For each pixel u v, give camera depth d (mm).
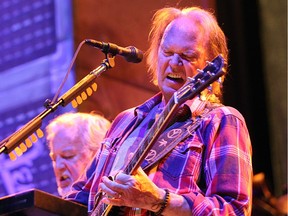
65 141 4754
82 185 3754
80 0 6547
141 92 6688
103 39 6586
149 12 6652
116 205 3104
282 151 7195
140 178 2969
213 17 3629
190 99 3150
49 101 3510
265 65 7379
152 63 3840
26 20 6797
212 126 3273
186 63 3418
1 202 3043
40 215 3098
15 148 3348
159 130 3088
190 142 3252
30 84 6695
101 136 4820
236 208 3037
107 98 6512
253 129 7234
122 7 6719
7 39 6891
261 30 7418
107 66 3691
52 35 6594
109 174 3475
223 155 3168
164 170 3213
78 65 6363
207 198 3045
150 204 2982
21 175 6559
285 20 7383
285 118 7254
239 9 7395
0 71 6883
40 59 6652
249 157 3223
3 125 6797
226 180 3098
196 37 3461
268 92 7336
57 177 4781
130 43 6648
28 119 6664
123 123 3709
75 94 3572
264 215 5977
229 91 7230
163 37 3535
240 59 7301
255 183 6137
